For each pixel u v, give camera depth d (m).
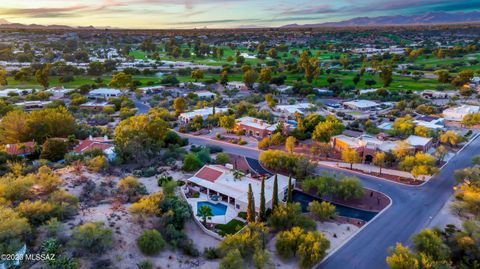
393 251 52.44
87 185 70.06
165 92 191.12
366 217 68.88
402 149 92.38
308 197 77.94
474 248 52.56
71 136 101.19
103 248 49.62
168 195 68.62
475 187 73.25
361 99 186.00
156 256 52.50
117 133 93.94
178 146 104.62
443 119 138.62
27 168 76.38
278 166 89.12
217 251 54.69
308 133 119.38
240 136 122.50
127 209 62.66
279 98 191.38
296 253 54.53
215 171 82.12
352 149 94.88
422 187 81.56
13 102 159.75
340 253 56.88
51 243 47.72
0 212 49.72
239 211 70.06
